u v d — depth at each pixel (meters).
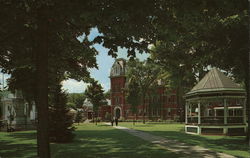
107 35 9.46
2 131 36.88
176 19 8.83
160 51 27.34
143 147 16.83
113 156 13.38
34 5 8.68
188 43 21.05
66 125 20.70
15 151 15.70
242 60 20.27
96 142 20.25
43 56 9.66
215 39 19.45
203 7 7.90
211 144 19.02
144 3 7.48
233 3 8.08
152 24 8.91
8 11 8.86
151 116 82.88
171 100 80.25
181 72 35.06
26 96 29.44
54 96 21.28
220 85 28.31
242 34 18.20
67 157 13.29
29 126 39.66
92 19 7.62
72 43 13.84
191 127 30.64
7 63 16.23
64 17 9.19
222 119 27.66
